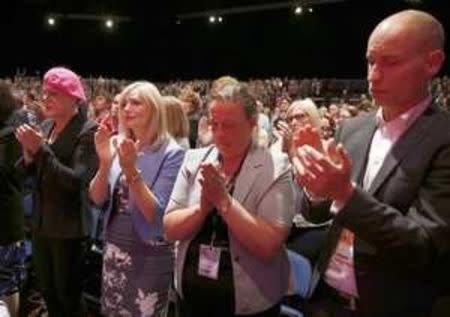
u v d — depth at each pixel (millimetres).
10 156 2951
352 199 1216
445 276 1283
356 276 1354
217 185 1715
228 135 1819
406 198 1287
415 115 1348
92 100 8992
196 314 1888
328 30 18250
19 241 3129
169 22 22031
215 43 21656
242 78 21016
